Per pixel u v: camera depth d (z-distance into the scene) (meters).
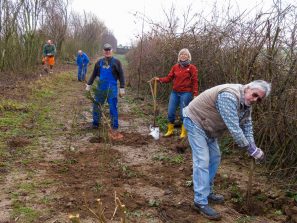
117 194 4.81
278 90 5.73
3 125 8.08
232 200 4.78
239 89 4.04
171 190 5.04
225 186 5.25
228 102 3.96
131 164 6.05
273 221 4.32
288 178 5.54
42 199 4.62
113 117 8.00
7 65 16.56
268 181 5.54
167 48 11.52
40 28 22.56
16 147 6.68
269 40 6.00
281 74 5.77
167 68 11.68
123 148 6.90
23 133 7.59
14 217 4.17
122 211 2.56
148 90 13.62
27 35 18.16
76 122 8.78
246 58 6.52
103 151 6.61
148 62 13.85
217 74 8.08
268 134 6.13
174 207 4.56
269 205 4.65
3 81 14.15
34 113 9.52
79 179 5.30
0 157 6.07
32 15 18.47
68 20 32.44
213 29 8.48
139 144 7.18
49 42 19.42
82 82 18.06
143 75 14.80
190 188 5.13
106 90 7.62
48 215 4.24
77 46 35.66
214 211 4.32
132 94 14.07
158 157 6.34
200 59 8.99
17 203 4.50
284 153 5.75
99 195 4.77
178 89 7.48
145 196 4.84
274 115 5.79
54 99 12.05
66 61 29.78
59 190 4.90
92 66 29.36
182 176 5.57
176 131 8.23
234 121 3.96
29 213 4.27
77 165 5.88
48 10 24.97
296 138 5.56
